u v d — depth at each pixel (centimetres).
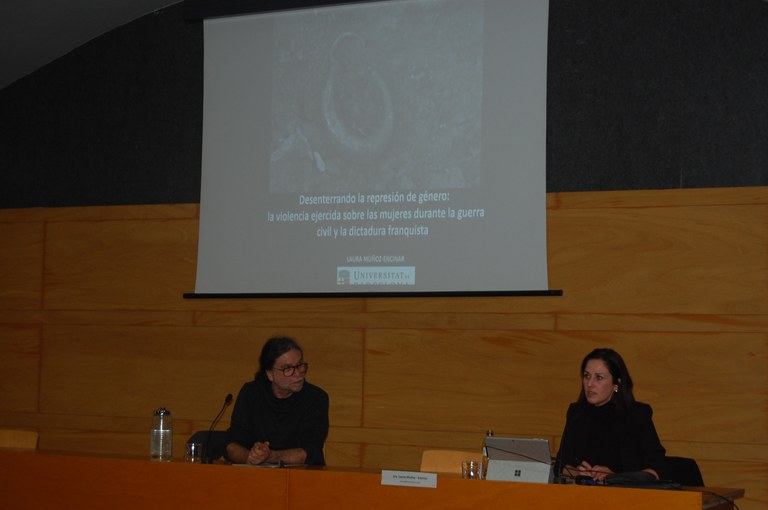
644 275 510
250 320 575
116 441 593
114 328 602
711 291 498
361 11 567
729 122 508
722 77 511
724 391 491
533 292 518
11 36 594
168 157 608
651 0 525
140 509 358
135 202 612
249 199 576
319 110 569
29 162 638
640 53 525
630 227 515
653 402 501
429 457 416
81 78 630
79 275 613
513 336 528
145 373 592
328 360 558
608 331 512
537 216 520
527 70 529
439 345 540
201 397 580
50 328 614
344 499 333
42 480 374
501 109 532
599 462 393
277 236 569
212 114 587
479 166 534
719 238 500
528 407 521
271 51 580
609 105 528
